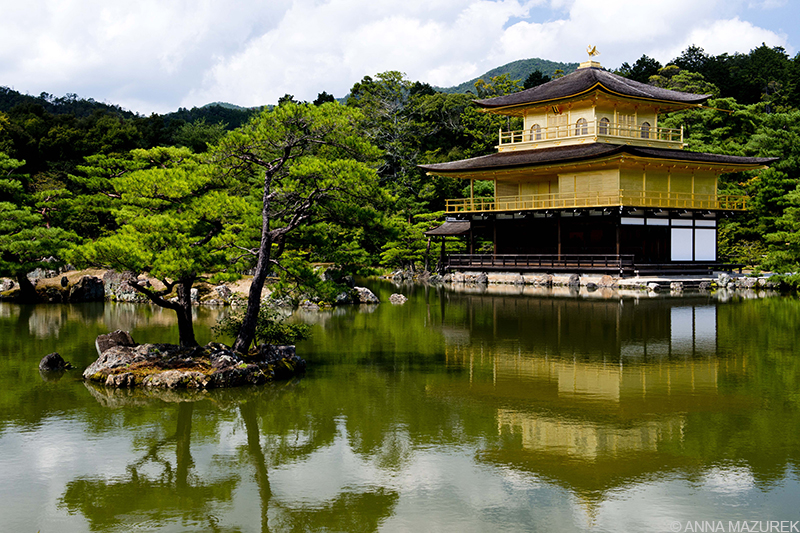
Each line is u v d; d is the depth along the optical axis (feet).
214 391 66.28
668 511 39.63
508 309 131.64
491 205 228.84
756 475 44.37
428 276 228.84
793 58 409.08
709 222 200.34
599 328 104.47
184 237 68.69
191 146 297.33
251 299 73.51
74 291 151.94
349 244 91.15
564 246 201.05
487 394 64.69
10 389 67.21
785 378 69.92
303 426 55.57
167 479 45.37
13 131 258.78
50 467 47.39
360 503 41.32
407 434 53.26
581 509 40.04
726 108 280.31
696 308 128.67
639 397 62.90
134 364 71.10
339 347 90.48
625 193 187.83
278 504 41.42
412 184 282.77
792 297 149.07
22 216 134.41
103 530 38.24
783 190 203.51
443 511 40.09
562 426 54.60
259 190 79.51
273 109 72.69
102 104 571.28
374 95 314.76
